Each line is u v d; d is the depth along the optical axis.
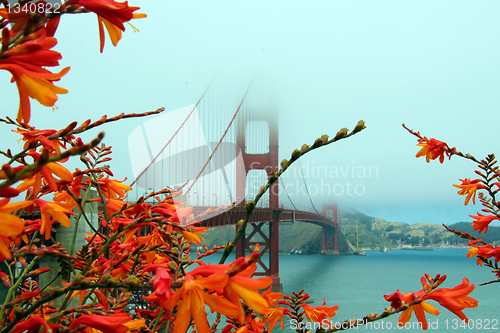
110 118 0.88
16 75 0.47
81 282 0.57
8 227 0.45
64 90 0.50
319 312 0.95
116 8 0.56
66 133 0.75
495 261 1.66
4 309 0.71
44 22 0.52
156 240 0.98
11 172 0.41
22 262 0.86
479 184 1.77
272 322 0.94
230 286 0.58
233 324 0.90
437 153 1.89
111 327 0.64
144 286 0.58
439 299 0.79
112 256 1.12
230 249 0.66
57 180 0.99
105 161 1.12
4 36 0.45
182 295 0.57
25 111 0.47
